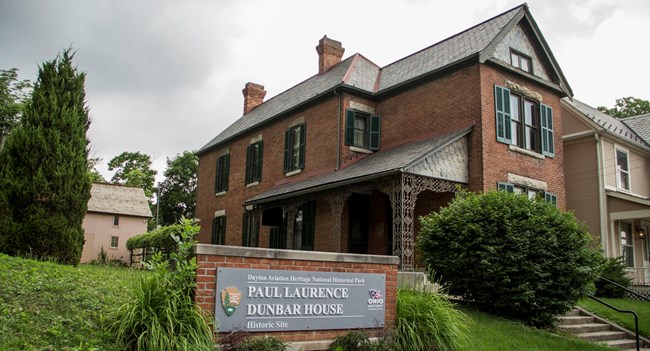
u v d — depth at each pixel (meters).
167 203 57.38
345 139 18.25
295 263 6.74
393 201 13.38
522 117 16.73
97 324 6.17
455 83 16.11
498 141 15.35
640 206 19.03
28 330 5.67
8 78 30.02
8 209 11.14
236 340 6.02
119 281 9.52
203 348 5.65
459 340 7.91
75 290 7.54
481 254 10.45
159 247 24.75
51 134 11.75
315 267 6.90
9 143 11.59
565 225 10.86
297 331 6.66
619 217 19.61
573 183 21.03
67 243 11.59
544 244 10.48
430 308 7.79
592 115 22.59
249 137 24.75
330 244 17.77
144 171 62.66
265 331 6.39
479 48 15.91
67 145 12.00
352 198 17.84
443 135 15.76
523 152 16.17
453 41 18.33
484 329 9.23
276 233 20.91
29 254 10.97
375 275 7.45
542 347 8.77
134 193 42.34
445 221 11.31
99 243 38.91
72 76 12.53
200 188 29.47
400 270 12.80
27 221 11.16
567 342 9.38
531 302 10.30
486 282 10.41
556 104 18.08
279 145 22.09
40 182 11.37
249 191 23.92
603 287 16.02
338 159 18.05
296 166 20.52
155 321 5.61
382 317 7.42
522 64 17.14
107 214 39.53
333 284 7.02
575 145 21.25
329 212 18.09
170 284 5.97
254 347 5.97
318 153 19.42
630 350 10.35
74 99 12.41
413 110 17.59
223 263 6.22
